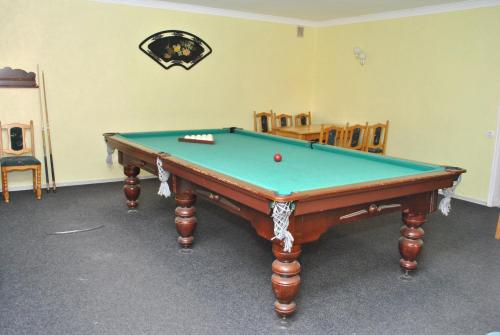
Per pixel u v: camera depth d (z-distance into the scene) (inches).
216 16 217.0
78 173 196.2
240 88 233.9
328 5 198.4
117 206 163.3
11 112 176.9
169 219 148.5
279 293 83.8
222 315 87.6
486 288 102.0
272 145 146.4
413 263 107.0
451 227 147.5
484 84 173.8
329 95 251.1
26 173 184.7
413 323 86.2
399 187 90.8
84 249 120.5
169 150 132.6
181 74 213.5
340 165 111.2
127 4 192.9
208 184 95.0
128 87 200.7
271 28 237.1
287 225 75.9
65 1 179.5
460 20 179.3
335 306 92.2
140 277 103.8
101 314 86.7
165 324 83.8
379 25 215.0
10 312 86.4
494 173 173.3
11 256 114.3
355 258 118.6
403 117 208.8
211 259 115.4
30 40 175.3
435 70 191.8
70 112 189.0
